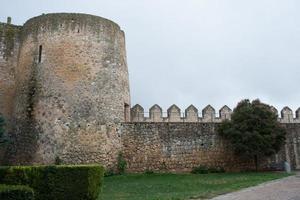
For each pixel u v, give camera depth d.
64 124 24.50
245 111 27.53
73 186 14.64
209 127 28.00
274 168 28.83
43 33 26.72
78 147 24.27
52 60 25.88
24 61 27.59
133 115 37.41
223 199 13.96
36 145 24.70
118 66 27.25
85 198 14.53
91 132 24.77
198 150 27.34
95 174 15.10
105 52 26.70
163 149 26.67
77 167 14.83
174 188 18.36
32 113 25.61
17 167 15.08
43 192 14.66
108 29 27.30
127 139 26.20
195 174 25.75
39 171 14.88
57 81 25.41
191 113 39.59
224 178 22.48
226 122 28.16
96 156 24.52
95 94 25.55
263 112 27.53
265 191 16.05
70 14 26.59
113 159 25.19
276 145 27.41
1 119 24.80
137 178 23.16
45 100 25.28
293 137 29.77
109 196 16.14
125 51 28.92
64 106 24.86
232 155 28.02
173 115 38.88
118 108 26.41
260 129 27.00
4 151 26.72
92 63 26.02
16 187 12.33
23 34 29.02
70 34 26.20
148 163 26.19
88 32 26.47
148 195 15.91
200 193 15.89
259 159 28.67
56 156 23.88
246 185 18.42
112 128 25.66
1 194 11.63
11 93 29.56
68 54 25.84
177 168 26.62
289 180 20.72
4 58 30.08
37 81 26.05
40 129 24.88
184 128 27.44
